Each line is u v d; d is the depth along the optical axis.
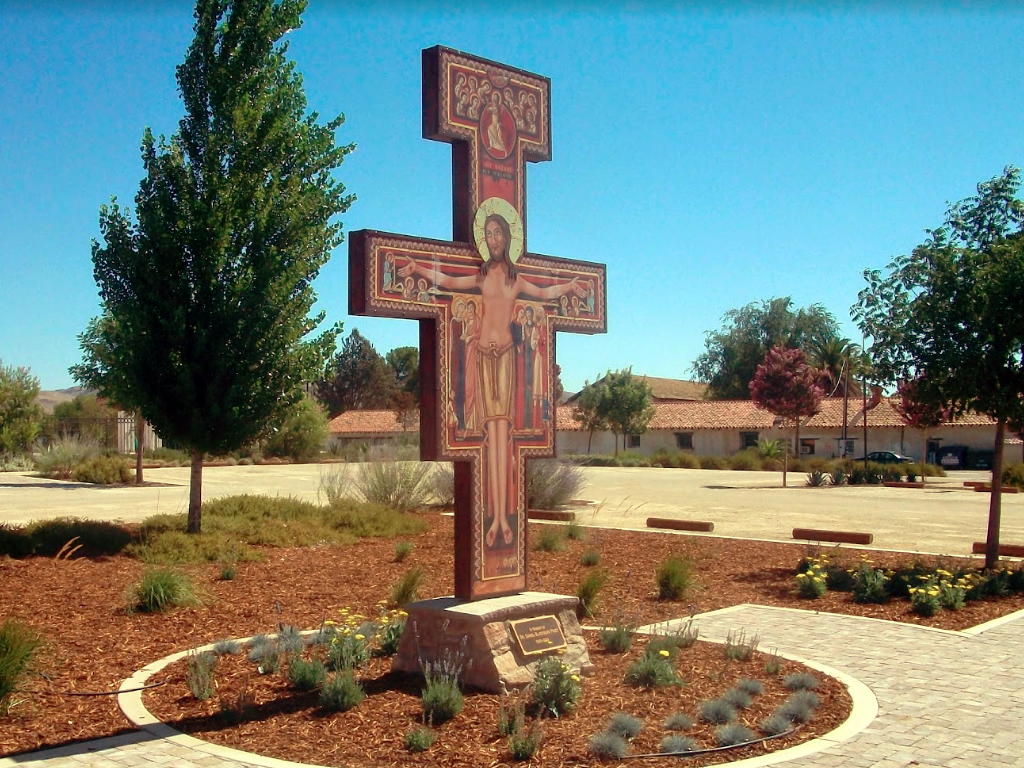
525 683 7.15
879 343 13.83
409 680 7.43
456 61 7.70
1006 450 53.88
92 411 66.19
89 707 6.94
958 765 5.82
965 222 13.54
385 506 20.58
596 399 60.88
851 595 11.84
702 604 11.44
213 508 17.62
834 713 6.87
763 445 50.47
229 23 16.09
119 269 15.73
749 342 85.50
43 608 10.26
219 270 15.72
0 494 27.75
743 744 6.15
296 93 16.56
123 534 14.66
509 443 7.90
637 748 6.06
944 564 14.05
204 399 15.46
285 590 11.80
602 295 8.72
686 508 25.84
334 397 97.62
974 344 12.87
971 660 8.64
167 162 15.70
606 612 10.74
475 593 7.66
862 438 57.25
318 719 6.56
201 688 7.07
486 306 7.76
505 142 8.02
